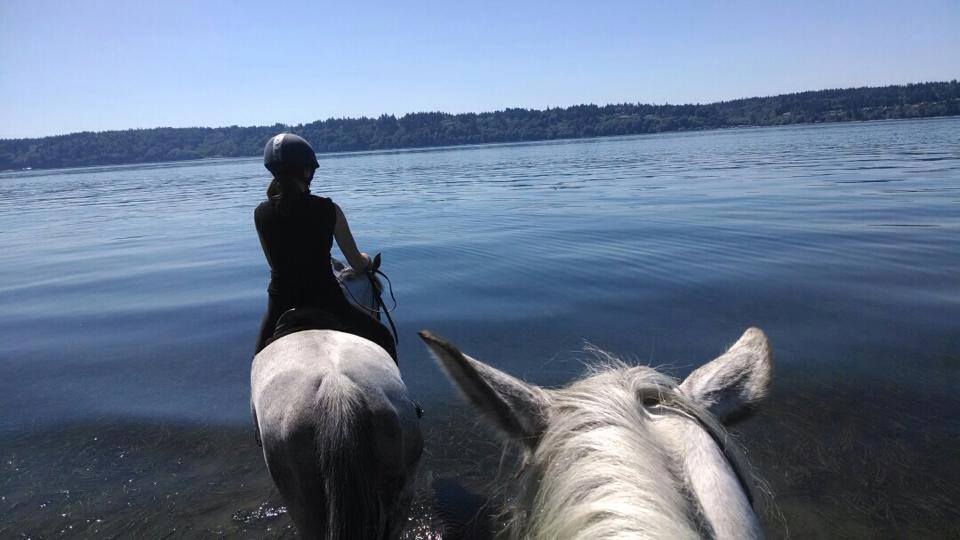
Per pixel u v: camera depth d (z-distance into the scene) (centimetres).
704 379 201
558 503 137
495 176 4031
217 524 438
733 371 202
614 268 1177
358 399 293
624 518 122
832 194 2011
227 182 5359
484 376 186
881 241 1268
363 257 457
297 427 288
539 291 1041
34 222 2675
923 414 554
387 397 312
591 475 137
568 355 739
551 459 157
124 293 1184
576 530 127
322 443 281
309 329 369
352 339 355
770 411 571
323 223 388
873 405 575
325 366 313
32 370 773
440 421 587
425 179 4109
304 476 290
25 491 490
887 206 1692
